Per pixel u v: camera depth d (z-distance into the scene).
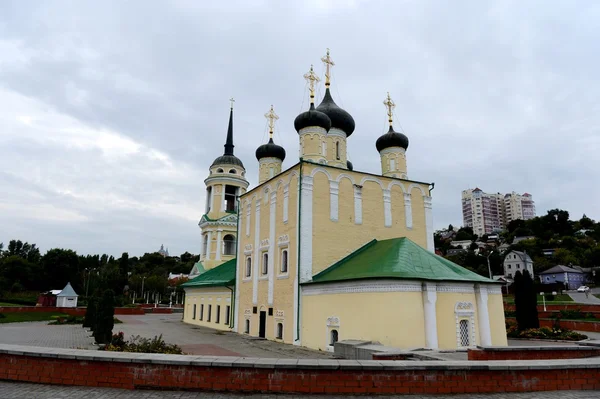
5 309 55.06
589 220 178.50
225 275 43.16
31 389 9.68
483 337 22.89
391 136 38.88
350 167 43.47
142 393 9.38
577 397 9.12
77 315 56.62
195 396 9.17
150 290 107.06
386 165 38.88
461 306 22.69
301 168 28.84
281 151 46.28
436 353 18.80
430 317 21.38
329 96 37.88
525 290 31.31
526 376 9.66
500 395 9.31
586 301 71.38
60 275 108.38
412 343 20.62
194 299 49.97
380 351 15.51
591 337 29.58
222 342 28.78
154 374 9.74
